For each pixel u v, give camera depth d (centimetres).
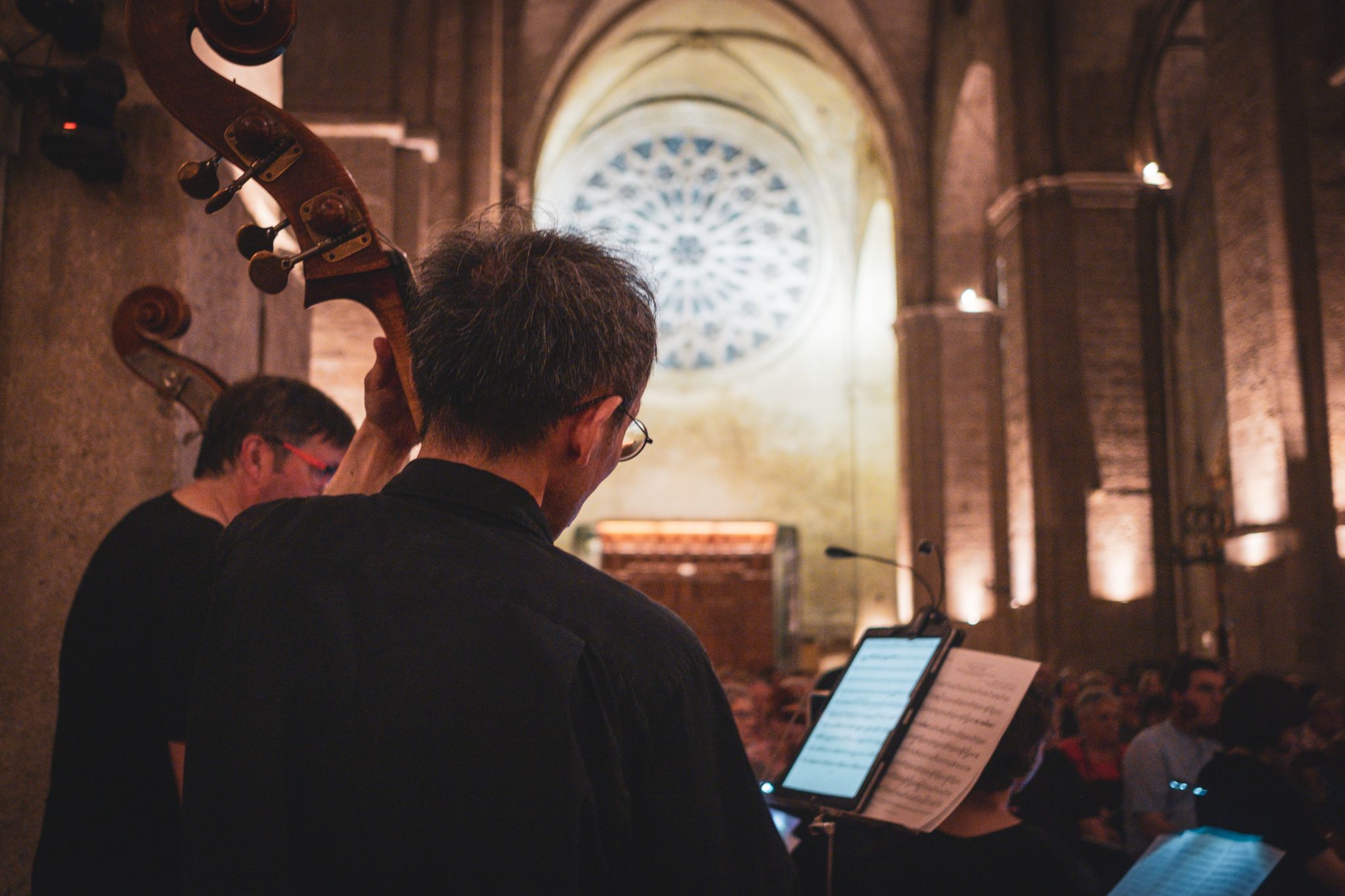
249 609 126
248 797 117
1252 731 343
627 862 116
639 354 135
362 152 1492
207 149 368
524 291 129
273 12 163
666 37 2719
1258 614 1083
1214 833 282
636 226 3012
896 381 2355
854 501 2897
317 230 165
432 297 134
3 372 344
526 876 109
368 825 113
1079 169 1639
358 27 1525
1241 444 1130
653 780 116
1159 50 1650
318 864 114
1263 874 262
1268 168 1099
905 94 2278
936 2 2212
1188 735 521
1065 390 1586
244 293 404
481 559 123
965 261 2241
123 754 201
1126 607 1547
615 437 137
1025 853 243
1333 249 1070
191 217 355
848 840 267
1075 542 1556
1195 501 2072
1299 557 1033
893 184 2322
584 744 115
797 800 229
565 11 2250
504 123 2173
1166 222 2144
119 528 216
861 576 2848
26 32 348
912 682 229
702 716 121
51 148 332
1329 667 1014
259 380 235
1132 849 517
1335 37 1097
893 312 2934
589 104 2877
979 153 2162
